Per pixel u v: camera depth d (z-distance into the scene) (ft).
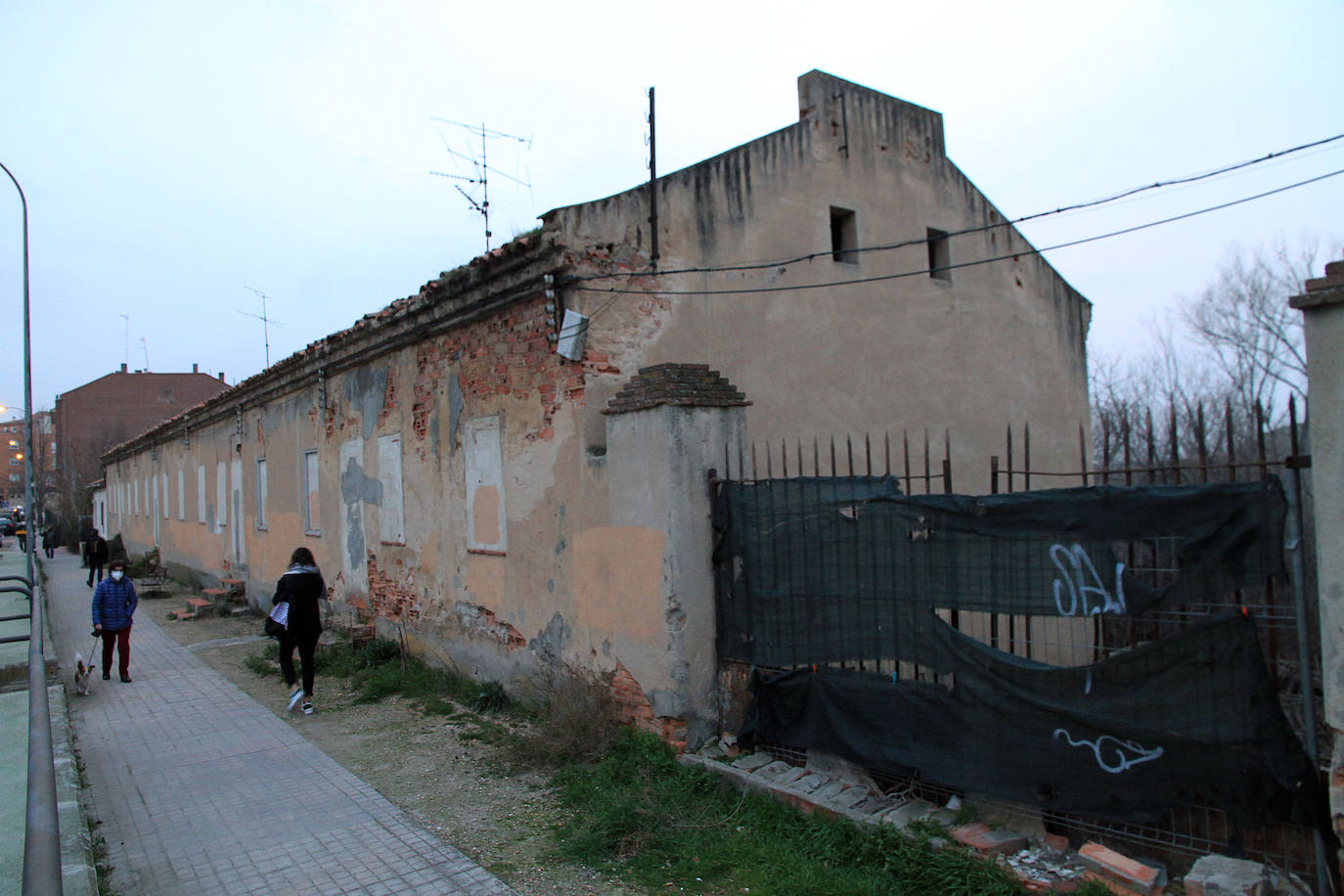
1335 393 11.14
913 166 34.22
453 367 29.76
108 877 15.75
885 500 16.94
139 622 49.49
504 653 26.84
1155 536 13.37
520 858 16.08
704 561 20.25
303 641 27.63
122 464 106.42
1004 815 15.10
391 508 34.45
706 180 26.63
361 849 16.72
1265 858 12.42
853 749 17.07
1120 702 13.46
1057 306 40.06
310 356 40.50
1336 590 11.12
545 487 24.57
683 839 16.22
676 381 20.43
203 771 21.74
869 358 31.35
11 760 21.86
